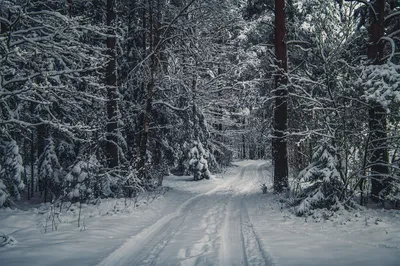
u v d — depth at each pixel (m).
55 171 12.39
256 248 5.61
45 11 8.28
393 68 7.28
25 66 10.01
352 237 5.83
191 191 17.27
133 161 13.09
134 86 15.15
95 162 11.38
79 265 4.58
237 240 6.34
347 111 8.19
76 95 9.34
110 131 12.98
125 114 14.95
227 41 17.67
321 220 7.33
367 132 7.96
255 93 17.95
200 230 7.35
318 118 8.91
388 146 8.16
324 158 8.01
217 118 26.77
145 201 11.41
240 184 20.39
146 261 5.05
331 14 8.73
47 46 8.37
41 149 14.02
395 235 5.62
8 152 9.38
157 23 14.72
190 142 21.95
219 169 27.73
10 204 9.78
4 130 8.82
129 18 15.72
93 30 9.05
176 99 16.39
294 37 13.95
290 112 12.76
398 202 8.50
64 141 13.08
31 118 11.20
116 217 8.64
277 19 12.40
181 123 17.92
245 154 58.81
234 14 14.99
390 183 7.79
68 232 6.71
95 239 6.19
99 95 11.43
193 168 23.23
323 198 7.96
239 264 4.82
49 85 7.98
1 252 5.20
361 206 8.07
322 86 9.12
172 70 14.34
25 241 5.94
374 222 6.62
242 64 17.06
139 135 16.14
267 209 9.78
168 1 14.37
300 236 6.18
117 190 12.53
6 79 9.45
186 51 14.31
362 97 7.59
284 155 12.32
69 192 10.70
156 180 17.78
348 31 8.62
